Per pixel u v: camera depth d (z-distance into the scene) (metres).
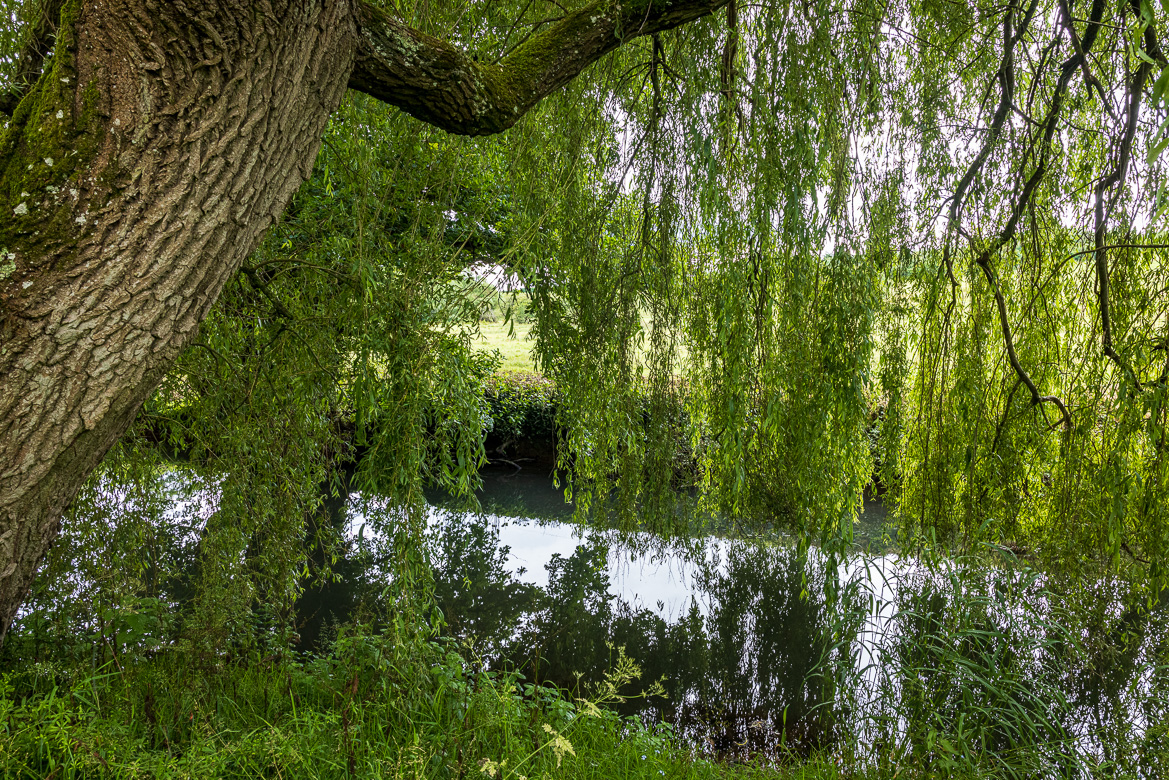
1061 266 3.15
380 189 2.56
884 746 2.50
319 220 2.81
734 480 3.41
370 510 2.54
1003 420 3.19
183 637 2.58
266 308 2.85
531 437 8.17
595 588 4.79
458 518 6.52
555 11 2.90
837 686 2.98
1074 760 2.46
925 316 3.33
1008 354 3.10
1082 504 3.07
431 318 2.48
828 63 2.80
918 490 3.52
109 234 1.07
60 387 1.06
